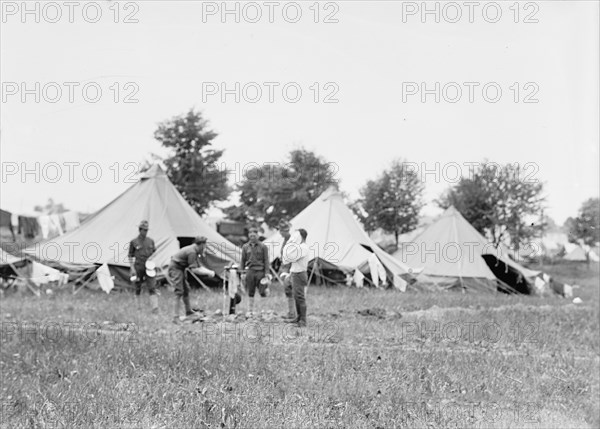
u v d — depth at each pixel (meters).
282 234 14.79
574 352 11.95
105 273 21.58
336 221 27.33
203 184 42.03
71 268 21.78
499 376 9.54
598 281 36.84
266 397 8.05
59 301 18.08
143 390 8.06
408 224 41.59
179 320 13.86
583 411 8.54
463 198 38.44
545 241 43.62
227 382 8.47
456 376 9.42
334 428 7.32
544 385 9.37
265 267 15.13
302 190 39.97
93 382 8.25
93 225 23.66
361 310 16.38
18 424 6.94
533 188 37.91
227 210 42.53
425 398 8.42
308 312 15.84
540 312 17.31
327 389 8.36
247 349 10.00
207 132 42.09
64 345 10.19
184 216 24.94
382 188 41.47
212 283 22.81
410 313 16.70
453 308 18.30
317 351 10.35
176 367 9.09
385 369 9.41
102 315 14.53
